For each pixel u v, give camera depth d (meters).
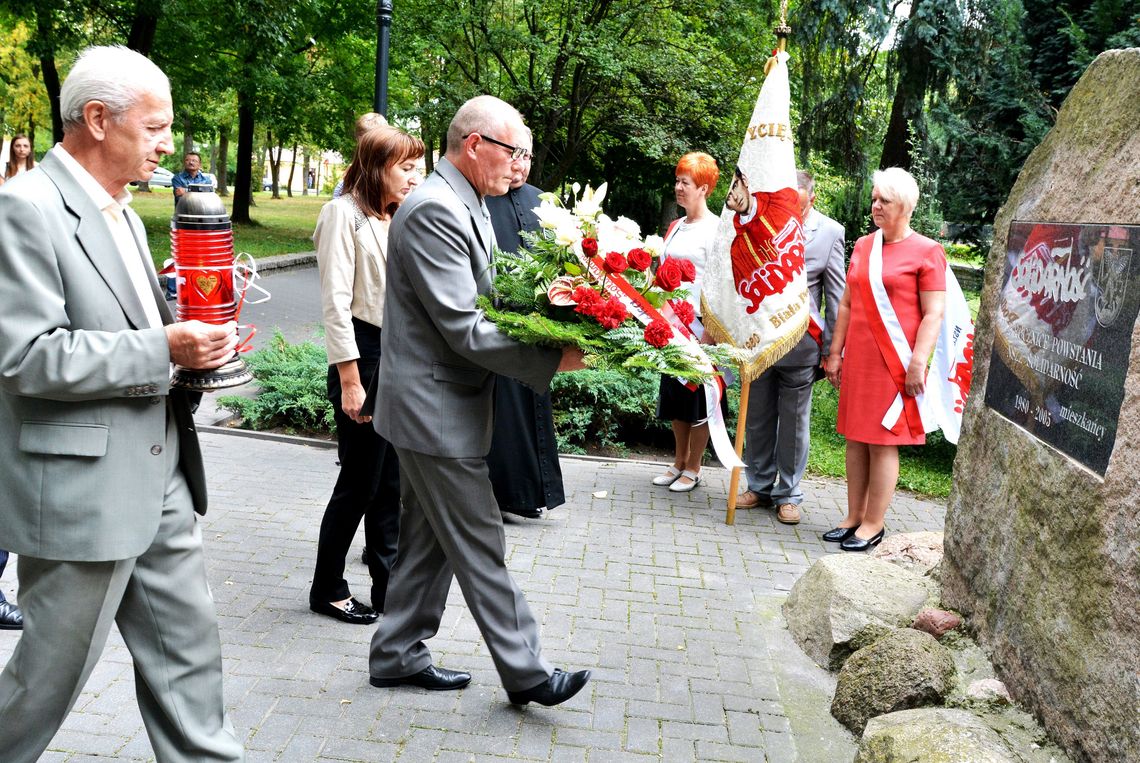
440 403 2.94
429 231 2.81
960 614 3.66
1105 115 3.04
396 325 2.99
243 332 10.74
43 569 2.18
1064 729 2.83
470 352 2.78
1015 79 8.04
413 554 3.21
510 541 4.85
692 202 5.61
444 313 2.79
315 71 24.88
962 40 9.14
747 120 18.58
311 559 4.42
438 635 3.77
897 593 3.83
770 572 4.66
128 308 2.18
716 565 4.70
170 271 2.64
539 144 19.03
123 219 2.32
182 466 2.43
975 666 3.38
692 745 3.06
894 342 4.86
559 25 17.44
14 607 3.56
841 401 5.10
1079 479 2.82
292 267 19.00
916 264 4.82
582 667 3.55
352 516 3.70
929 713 2.93
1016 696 3.15
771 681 3.54
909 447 7.34
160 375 2.11
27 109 29.39
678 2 17.44
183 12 18.34
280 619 3.78
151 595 2.33
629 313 2.81
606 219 2.97
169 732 2.40
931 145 9.26
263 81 21.95
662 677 3.51
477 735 3.04
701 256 5.50
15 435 2.15
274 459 5.98
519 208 4.82
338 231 3.62
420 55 17.33
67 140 2.15
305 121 26.48
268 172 80.44
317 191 80.88
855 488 5.17
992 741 2.76
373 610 3.86
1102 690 2.63
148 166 2.19
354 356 3.58
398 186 3.69
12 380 2.01
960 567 3.68
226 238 2.23
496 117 2.89
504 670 3.11
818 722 3.27
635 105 18.33
